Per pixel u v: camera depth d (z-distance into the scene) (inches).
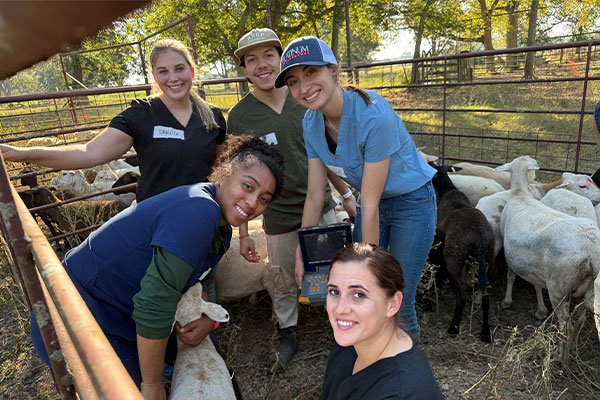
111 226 82.3
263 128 139.1
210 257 87.5
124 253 80.2
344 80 104.6
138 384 85.1
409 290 125.0
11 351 154.6
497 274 202.7
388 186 113.9
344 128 103.7
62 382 46.1
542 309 165.3
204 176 124.6
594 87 684.7
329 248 116.0
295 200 142.3
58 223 245.3
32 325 83.6
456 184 238.7
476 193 232.5
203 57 1024.2
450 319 170.4
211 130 125.7
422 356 67.6
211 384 89.5
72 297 36.6
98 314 83.5
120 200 245.3
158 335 74.5
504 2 1217.4
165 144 118.8
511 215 180.2
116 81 1254.3
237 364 147.9
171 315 74.6
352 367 72.2
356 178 113.2
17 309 173.9
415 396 60.7
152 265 73.2
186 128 121.1
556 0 1374.3
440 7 1114.1
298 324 168.7
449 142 427.2
